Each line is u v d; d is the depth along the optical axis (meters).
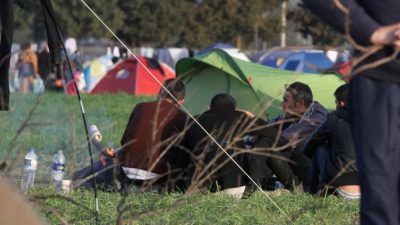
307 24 100.56
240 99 30.41
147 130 19.45
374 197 9.52
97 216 15.19
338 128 18.62
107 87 67.94
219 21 129.00
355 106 9.71
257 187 18.47
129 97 61.28
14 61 66.94
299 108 20.78
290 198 18.53
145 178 19.27
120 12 119.62
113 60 66.50
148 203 17.20
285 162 19.72
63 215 16.08
